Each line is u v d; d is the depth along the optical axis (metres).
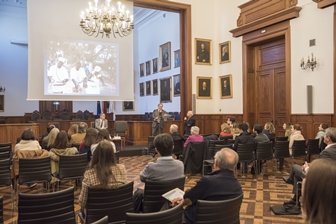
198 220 2.26
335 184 1.14
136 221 2.09
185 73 12.14
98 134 4.90
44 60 9.98
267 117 10.80
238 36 11.38
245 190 5.50
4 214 4.28
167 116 10.27
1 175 4.34
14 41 15.88
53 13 10.13
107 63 11.01
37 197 2.56
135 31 18.44
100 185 2.69
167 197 2.76
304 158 8.48
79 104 17.98
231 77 11.76
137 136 11.03
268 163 8.27
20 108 16.41
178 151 7.17
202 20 12.35
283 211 4.23
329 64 8.12
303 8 8.86
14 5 15.84
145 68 17.58
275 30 9.80
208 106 12.43
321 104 8.38
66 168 4.84
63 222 2.71
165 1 11.51
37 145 5.21
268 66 10.74
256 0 10.42
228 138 7.41
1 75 15.92
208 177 2.52
